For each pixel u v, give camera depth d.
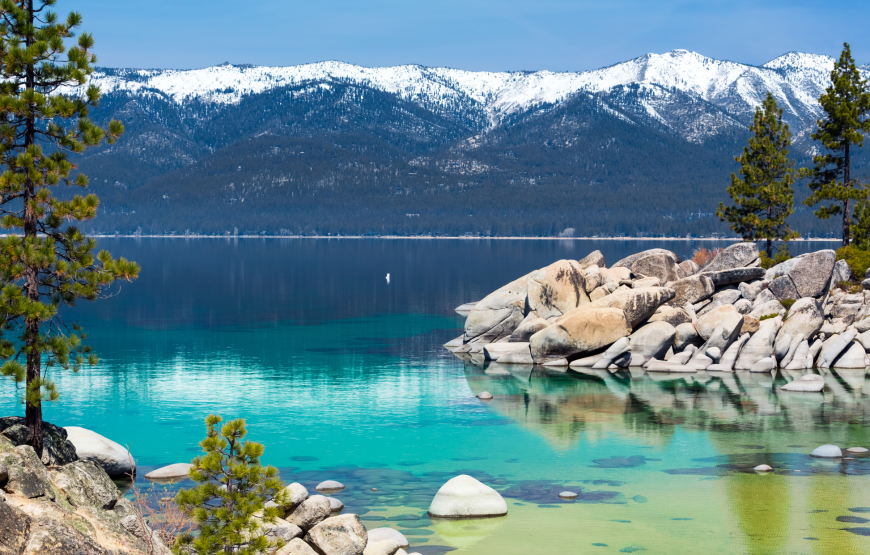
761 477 23.23
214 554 13.14
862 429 28.86
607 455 25.95
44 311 16.39
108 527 14.29
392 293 88.94
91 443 22.62
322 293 89.00
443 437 28.47
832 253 45.97
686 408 32.91
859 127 54.94
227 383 38.19
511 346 45.69
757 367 41.53
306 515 17.19
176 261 169.25
